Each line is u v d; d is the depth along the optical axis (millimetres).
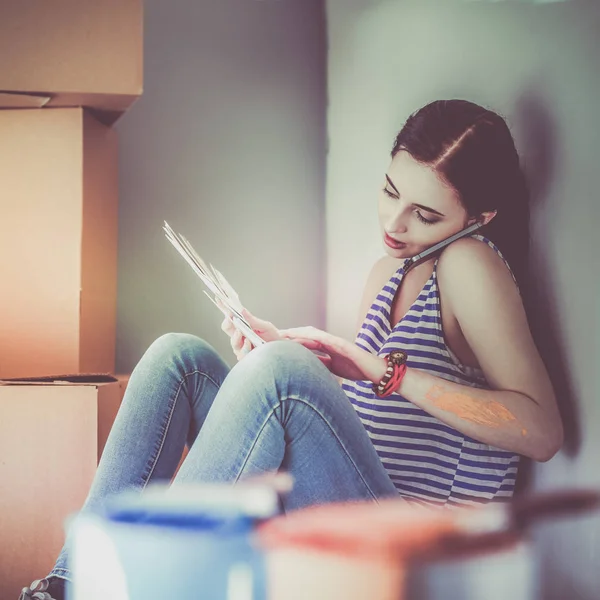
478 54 1675
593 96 1366
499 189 1594
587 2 1396
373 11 1971
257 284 2178
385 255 1870
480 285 1594
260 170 2193
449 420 1576
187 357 1335
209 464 1087
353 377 1675
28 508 1492
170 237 1488
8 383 1528
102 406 1507
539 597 1323
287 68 2197
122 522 721
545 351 1475
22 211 1736
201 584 642
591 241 1353
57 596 1105
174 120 2188
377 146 1928
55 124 1737
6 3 1649
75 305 1734
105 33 1665
